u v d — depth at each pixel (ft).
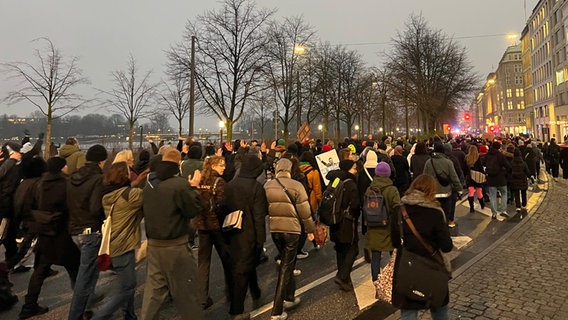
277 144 33.12
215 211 15.16
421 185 11.14
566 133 174.70
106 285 18.53
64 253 14.70
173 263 12.03
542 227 27.07
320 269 20.02
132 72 88.33
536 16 223.92
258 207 14.20
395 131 180.75
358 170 21.88
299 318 14.29
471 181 33.68
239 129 208.03
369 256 17.76
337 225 16.35
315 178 21.91
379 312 14.58
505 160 30.25
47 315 15.42
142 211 13.38
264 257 21.99
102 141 97.35
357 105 105.81
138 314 15.23
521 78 333.83
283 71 80.07
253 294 16.39
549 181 54.24
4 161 20.22
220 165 15.96
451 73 98.12
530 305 14.46
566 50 173.88
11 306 16.48
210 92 73.67
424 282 10.17
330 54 103.24
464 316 13.62
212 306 15.90
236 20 70.08
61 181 14.93
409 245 10.59
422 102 95.45
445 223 10.57
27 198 16.99
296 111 87.66
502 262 19.72
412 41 98.78
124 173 13.41
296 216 14.69
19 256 19.95
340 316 14.39
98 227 13.58
